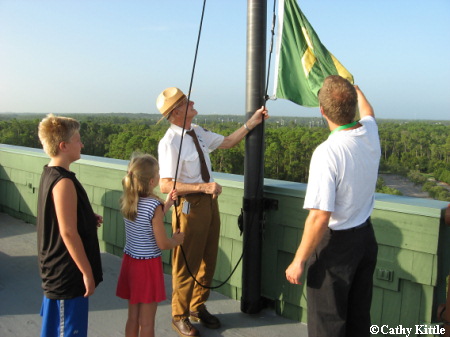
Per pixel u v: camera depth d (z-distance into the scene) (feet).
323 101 5.69
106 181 12.80
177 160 7.82
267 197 9.09
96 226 6.27
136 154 6.86
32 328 8.60
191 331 8.16
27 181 15.85
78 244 5.70
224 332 8.47
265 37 8.33
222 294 10.24
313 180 5.48
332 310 5.71
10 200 16.94
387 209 7.48
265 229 9.15
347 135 5.57
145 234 6.75
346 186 5.50
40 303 9.71
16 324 8.75
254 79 8.35
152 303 6.93
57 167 5.83
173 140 7.83
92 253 6.10
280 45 8.61
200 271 8.63
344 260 5.65
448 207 6.73
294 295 8.88
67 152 5.93
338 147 5.49
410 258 7.30
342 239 5.66
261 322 8.88
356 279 5.97
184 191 7.69
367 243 5.80
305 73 8.70
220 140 8.53
